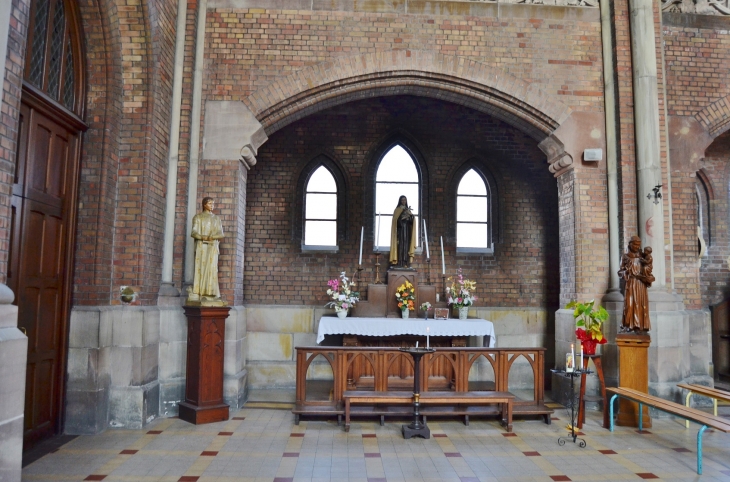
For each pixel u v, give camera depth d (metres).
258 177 10.38
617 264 8.34
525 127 9.04
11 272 5.31
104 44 6.61
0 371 3.66
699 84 8.87
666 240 8.34
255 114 8.26
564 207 8.88
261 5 8.43
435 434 6.52
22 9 4.22
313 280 10.20
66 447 5.77
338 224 10.44
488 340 9.48
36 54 5.61
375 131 10.62
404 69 8.45
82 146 6.57
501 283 10.48
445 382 8.75
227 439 6.21
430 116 10.74
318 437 6.34
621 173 8.37
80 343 6.31
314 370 9.91
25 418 5.59
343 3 8.51
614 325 8.06
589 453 5.84
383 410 6.84
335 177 10.62
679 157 8.76
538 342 10.30
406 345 8.93
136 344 6.71
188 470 5.16
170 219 7.77
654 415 7.58
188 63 8.13
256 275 10.15
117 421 6.59
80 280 6.45
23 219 5.50
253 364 9.80
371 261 10.36
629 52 8.56
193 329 7.20
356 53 8.45
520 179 10.75
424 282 10.37
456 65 8.53
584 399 6.78
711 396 6.41
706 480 5.05
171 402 7.37
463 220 10.77
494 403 7.04
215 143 8.17
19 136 5.41
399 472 5.18
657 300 7.95
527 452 5.86
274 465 5.34
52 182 6.05
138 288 6.85
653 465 5.47
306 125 10.55
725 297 11.27
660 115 8.58
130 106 7.00
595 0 8.82
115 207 6.89
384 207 10.65
